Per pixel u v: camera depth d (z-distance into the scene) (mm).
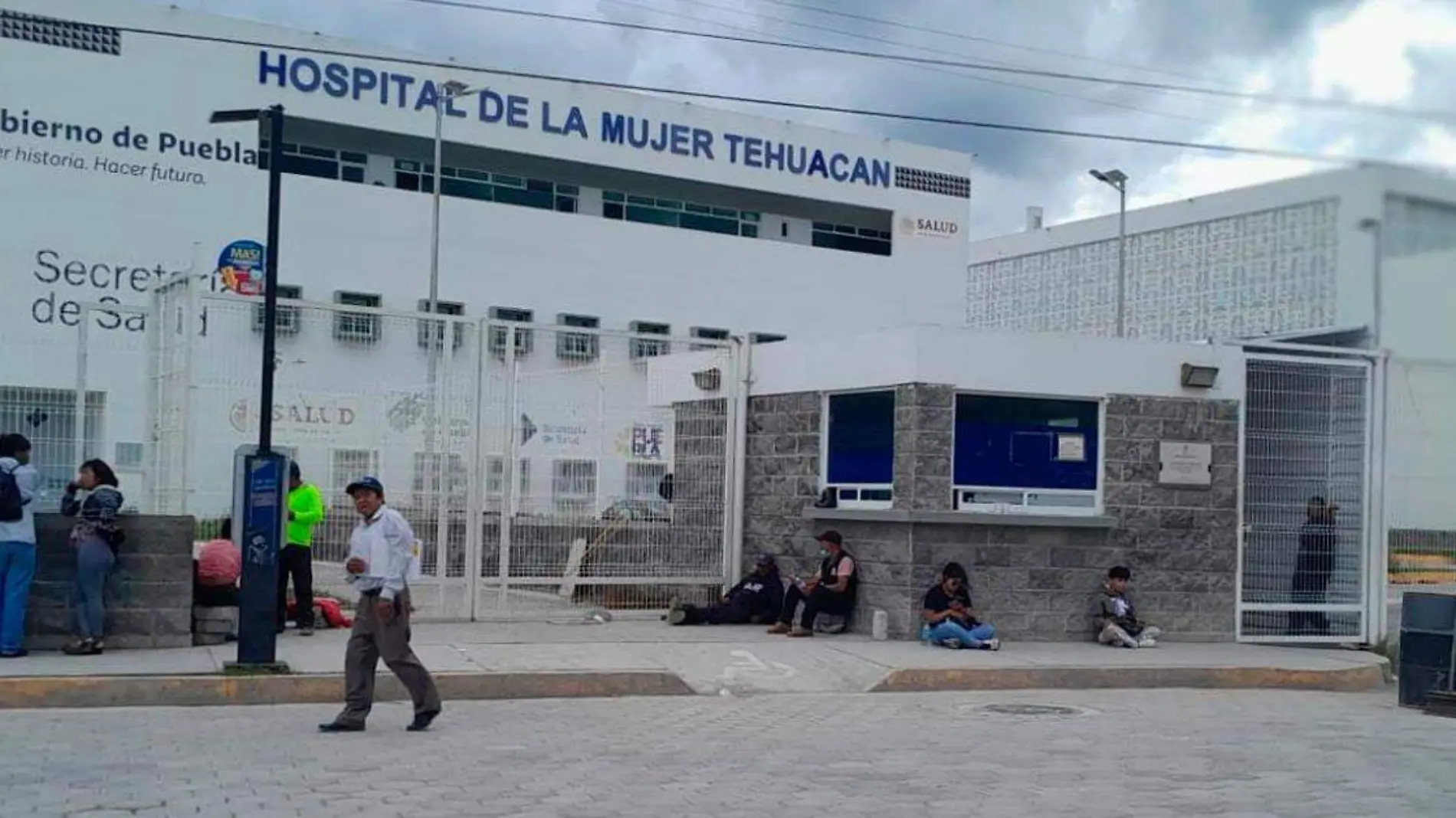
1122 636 15070
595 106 46250
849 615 15484
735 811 7395
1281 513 16562
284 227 40344
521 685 11984
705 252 48375
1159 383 15945
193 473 13859
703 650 13844
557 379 15977
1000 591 15219
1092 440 15773
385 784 7938
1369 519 16797
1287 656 15164
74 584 12477
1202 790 8234
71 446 13758
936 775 8602
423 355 15156
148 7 38750
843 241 52938
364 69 41906
